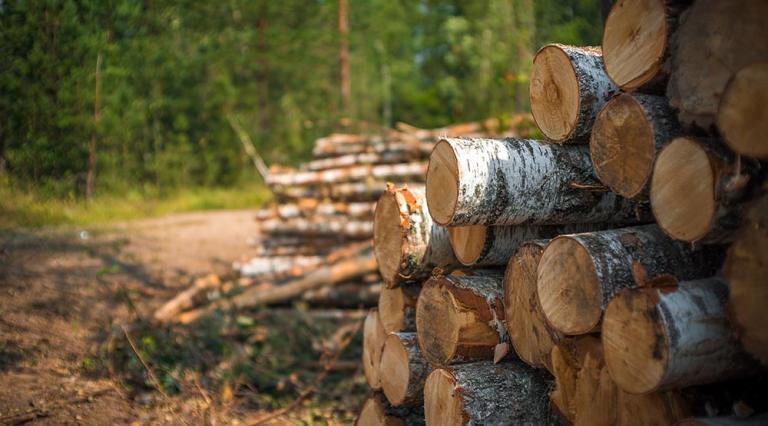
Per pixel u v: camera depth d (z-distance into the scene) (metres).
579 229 2.92
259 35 19.61
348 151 8.01
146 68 14.09
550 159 2.66
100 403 3.79
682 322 1.91
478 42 18.48
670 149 2.04
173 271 7.09
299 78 21.45
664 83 2.23
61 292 5.63
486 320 2.73
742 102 1.82
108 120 11.74
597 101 2.55
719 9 1.97
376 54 25.59
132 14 12.50
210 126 17.33
